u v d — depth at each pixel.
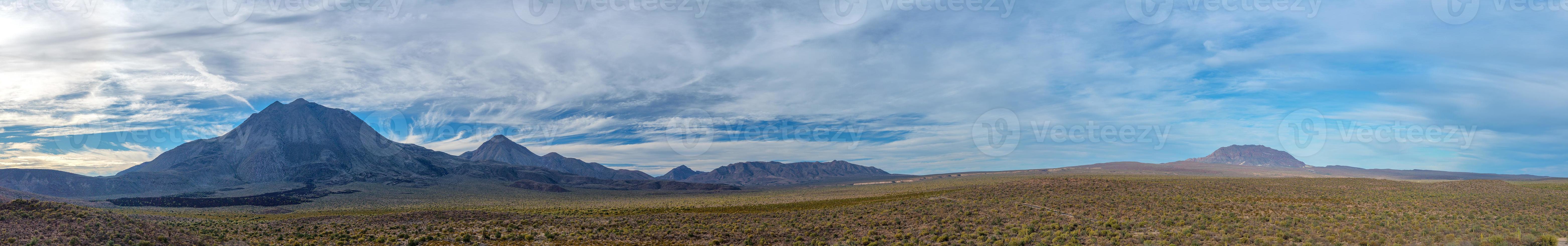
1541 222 33.09
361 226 46.53
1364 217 37.47
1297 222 36.44
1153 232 35.50
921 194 77.31
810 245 37.56
